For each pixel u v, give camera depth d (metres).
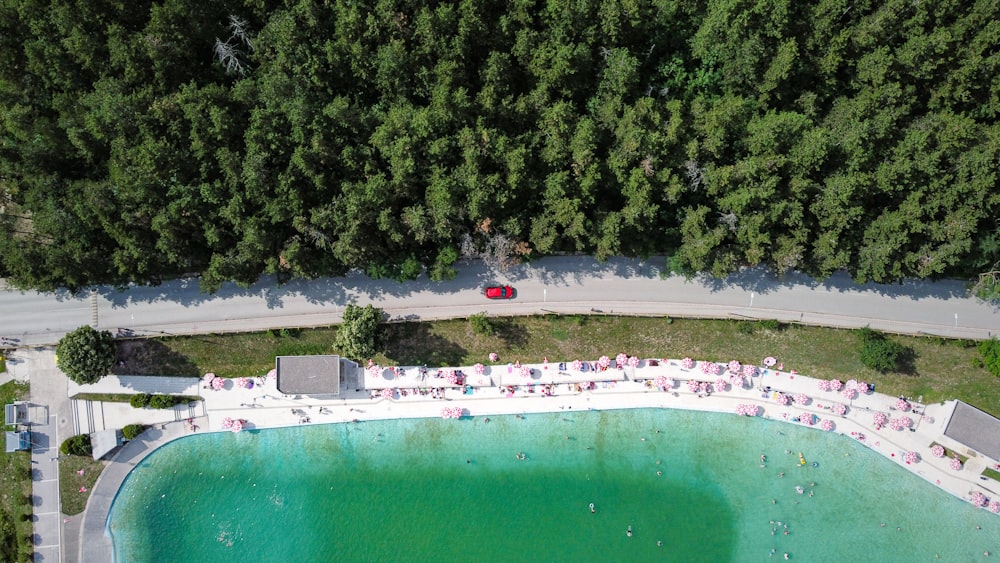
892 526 79.00
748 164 68.94
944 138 69.12
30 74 74.50
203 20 71.31
